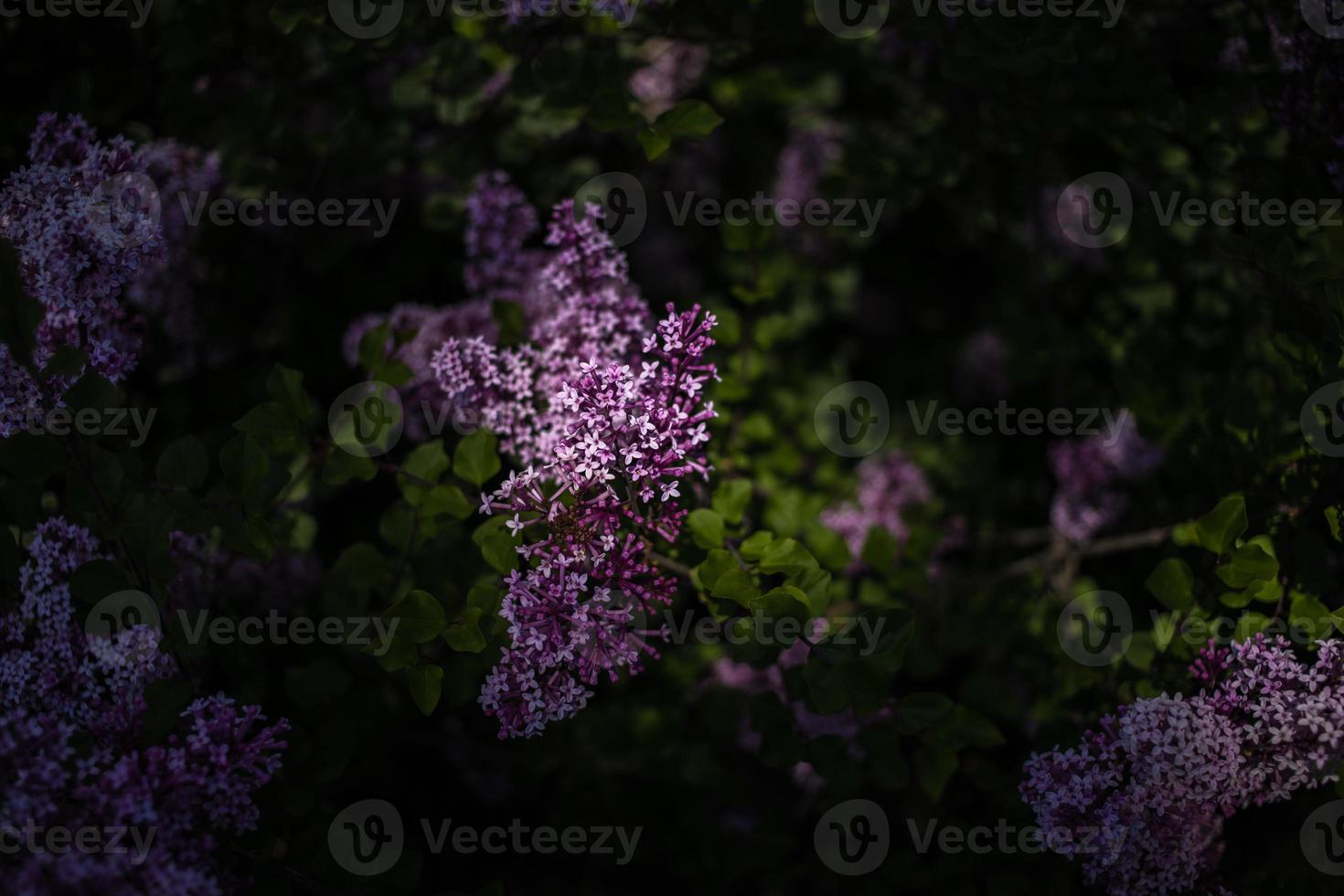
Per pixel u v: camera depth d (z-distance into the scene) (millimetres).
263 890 1524
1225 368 2311
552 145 2711
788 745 1754
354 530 2604
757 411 2568
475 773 2650
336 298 2666
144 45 2291
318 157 2332
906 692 2736
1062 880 1744
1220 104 1960
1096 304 2764
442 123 2500
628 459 1401
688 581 1859
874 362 3748
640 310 1688
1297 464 1753
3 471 1893
